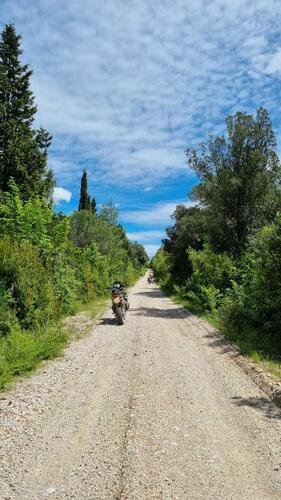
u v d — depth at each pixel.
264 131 20.53
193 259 22.77
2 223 14.73
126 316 17.41
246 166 20.31
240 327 12.84
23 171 19.44
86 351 9.82
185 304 23.03
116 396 6.46
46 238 15.23
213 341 11.37
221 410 5.86
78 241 32.75
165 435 4.97
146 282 65.56
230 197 20.89
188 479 3.93
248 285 13.65
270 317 11.95
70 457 4.36
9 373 7.32
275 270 11.56
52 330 11.96
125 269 53.69
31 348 8.70
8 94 20.55
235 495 3.66
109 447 4.61
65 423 5.32
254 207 20.66
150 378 7.51
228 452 4.52
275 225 11.89
